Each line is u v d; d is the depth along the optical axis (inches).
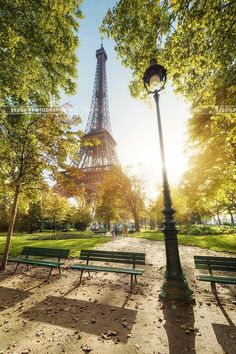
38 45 312.3
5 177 427.5
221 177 537.6
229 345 148.0
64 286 280.1
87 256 336.5
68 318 191.3
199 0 171.0
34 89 389.7
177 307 206.4
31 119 423.5
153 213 2373.3
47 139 423.2
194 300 215.0
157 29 206.4
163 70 236.4
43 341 156.3
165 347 146.8
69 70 370.9
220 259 264.7
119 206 1904.5
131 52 248.1
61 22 315.3
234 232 1007.0
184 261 427.8
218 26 178.5
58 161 435.8
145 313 197.6
